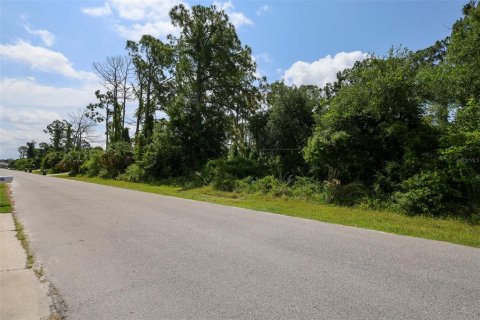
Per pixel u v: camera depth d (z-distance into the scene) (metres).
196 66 35.00
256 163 27.14
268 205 13.72
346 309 3.85
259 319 3.61
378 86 14.33
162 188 23.05
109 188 22.92
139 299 4.18
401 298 4.16
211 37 34.66
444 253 6.28
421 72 14.51
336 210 12.43
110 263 5.64
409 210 12.02
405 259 5.84
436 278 4.88
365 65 16.95
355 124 15.65
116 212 11.27
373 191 14.05
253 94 35.88
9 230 8.44
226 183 21.38
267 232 8.07
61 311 3.88
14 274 5.16
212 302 4.06
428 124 14.30
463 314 3.73
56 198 15.79
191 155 29.88
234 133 36.06
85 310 3.90
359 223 9.58
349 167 15.40
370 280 4.79
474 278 4.89
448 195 11.96
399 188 13.42
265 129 30.53
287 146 28.62
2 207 12.38
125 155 35.88
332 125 16.09
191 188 22.56
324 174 18.06
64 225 8.98
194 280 4.80
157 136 29.86
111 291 4.45
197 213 11.19
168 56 37.56
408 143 13.91
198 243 6.93
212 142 31.77
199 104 32.34
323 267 5.36
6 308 3.97
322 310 3.82
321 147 15.46
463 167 11.80
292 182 20.64
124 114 49.34
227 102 35.50
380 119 15.08
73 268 5.42
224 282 4.71
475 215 10.81
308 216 10.86
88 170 42.81
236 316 3.68
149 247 6.63
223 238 7.39
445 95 14.30
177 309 3.88
